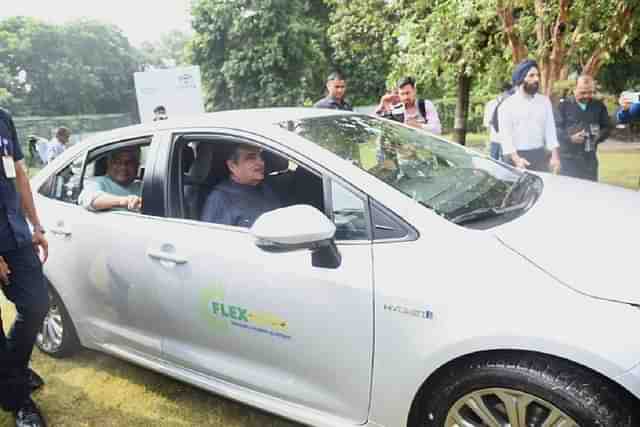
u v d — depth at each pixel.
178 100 11.69
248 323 2.08
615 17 6.14
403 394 1.76
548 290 1.55
